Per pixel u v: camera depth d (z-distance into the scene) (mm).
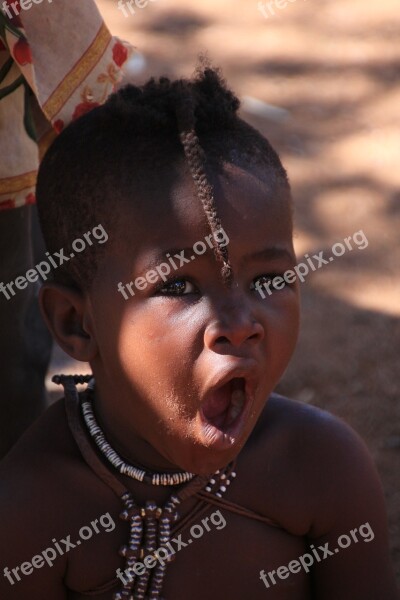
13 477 2434
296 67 8406
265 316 2141
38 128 3219
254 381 2121
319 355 5352
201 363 2102
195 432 2141
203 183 2092
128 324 2172
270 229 2152
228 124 2205
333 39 8859
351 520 2564
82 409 2477
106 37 2906
